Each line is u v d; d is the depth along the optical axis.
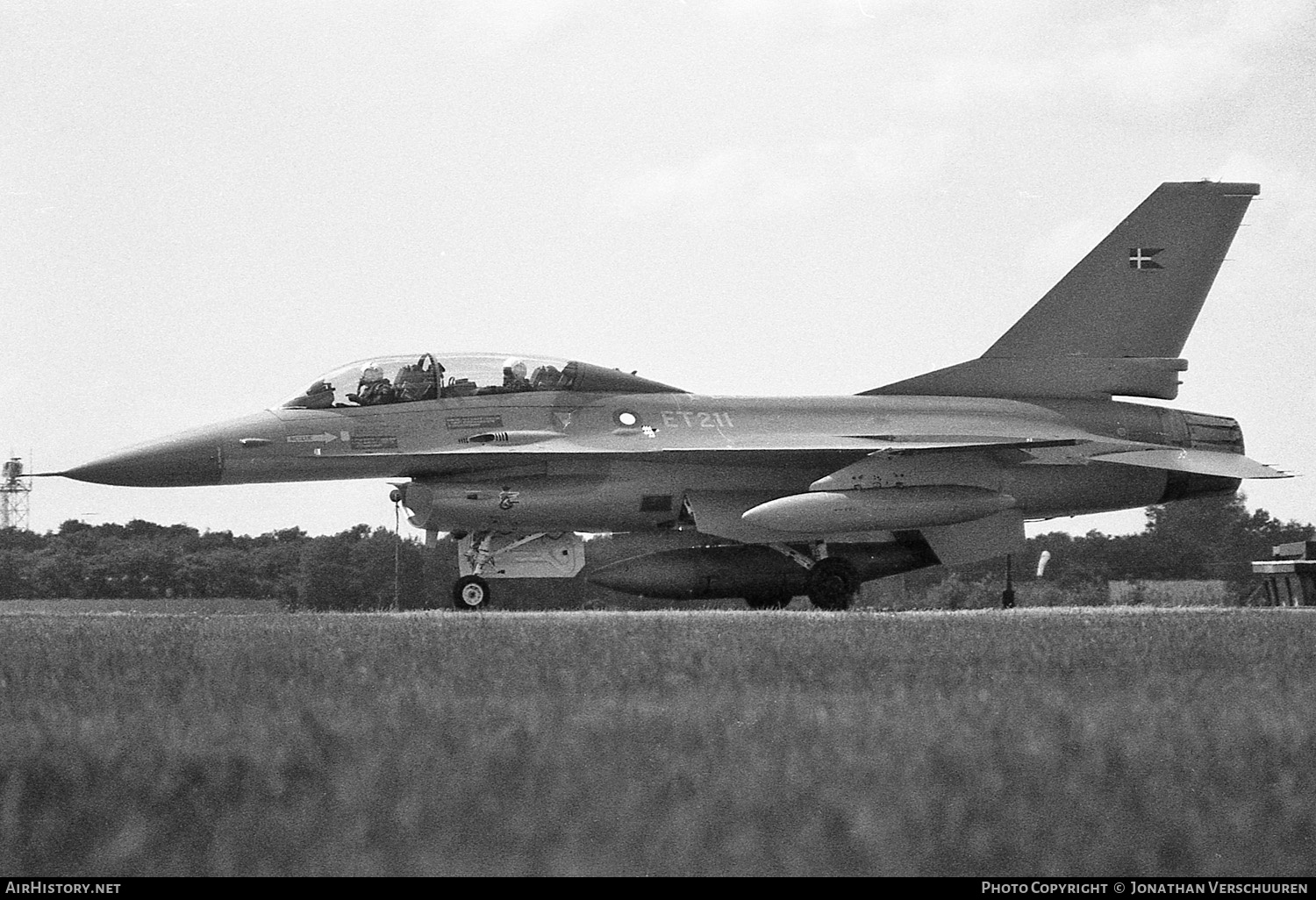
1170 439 97.50
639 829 17.81
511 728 23.20
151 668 34.50
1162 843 17.88
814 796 19.20
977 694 28.86
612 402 89.06
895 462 88.81
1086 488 96.56
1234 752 22.33
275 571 167.38
